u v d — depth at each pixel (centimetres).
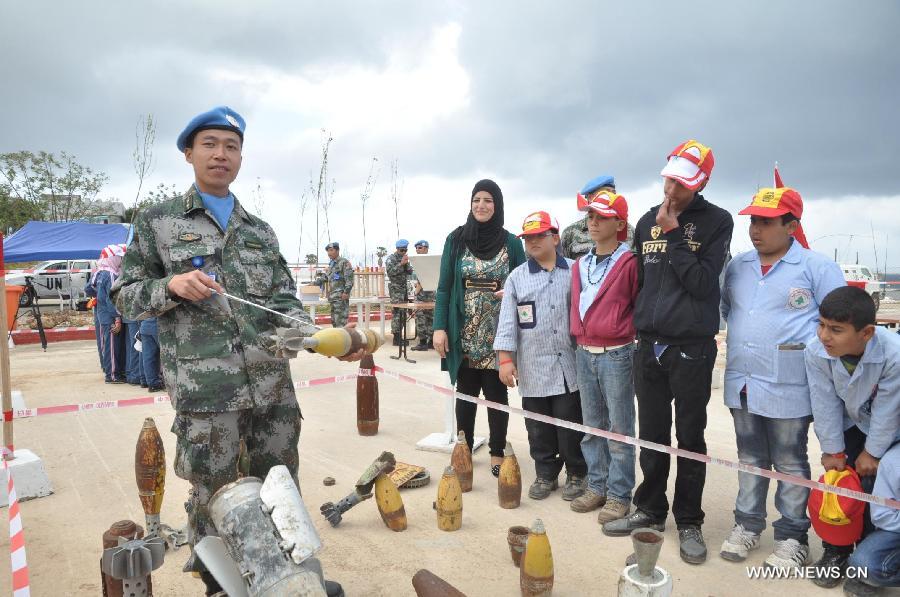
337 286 1311
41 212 3688
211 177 287
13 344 1505
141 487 346
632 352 418
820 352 327
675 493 380
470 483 475
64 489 480
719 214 357
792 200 344
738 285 373
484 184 499
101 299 931
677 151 352
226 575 213
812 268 346
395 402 793
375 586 330
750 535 369
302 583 194
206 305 278
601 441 443
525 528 357
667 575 264
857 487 326
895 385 315
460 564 356
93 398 826
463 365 520
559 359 458
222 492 216
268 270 303
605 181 611
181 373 276
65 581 334
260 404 285
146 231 285
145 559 231
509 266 504
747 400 358
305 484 489
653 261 376
